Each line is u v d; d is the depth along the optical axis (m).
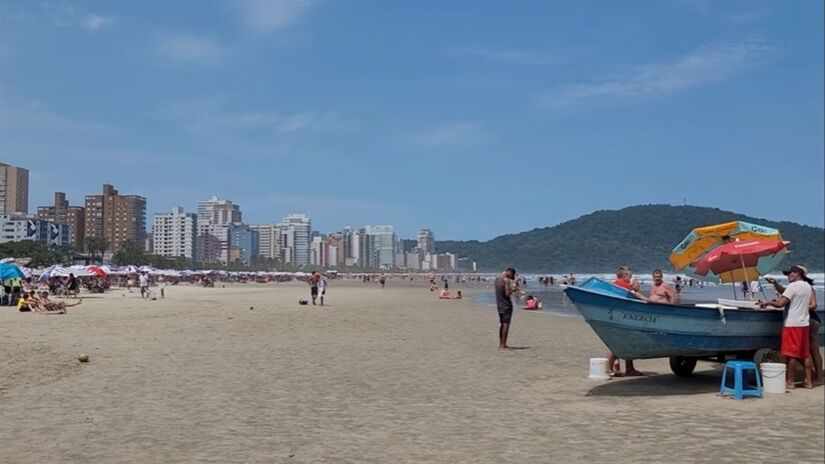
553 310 43.00
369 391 12.68
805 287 12.38
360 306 47.12
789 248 14.87
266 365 16.16
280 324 29.19
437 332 25.62
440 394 12.38
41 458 8.02
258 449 8.47
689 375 14.29
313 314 36.78
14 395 12.06
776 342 13.77
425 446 8.64
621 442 8.84
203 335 23.73
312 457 8.10
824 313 14.16
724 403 11.34
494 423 9.97
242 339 22.47
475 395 12.27
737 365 11.83
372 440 8.95
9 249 125.38
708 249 15.91
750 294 16.33
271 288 104.56
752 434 9.23
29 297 37.25
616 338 12.82
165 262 178.88
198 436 9.15
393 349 19.70
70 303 46.22
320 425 9.84
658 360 16.88
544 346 20.52
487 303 54.09
